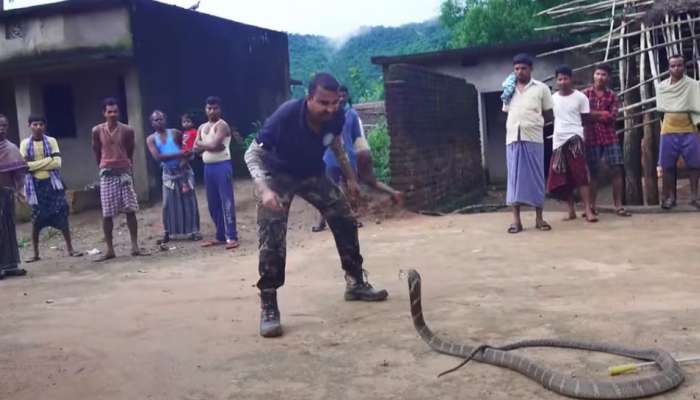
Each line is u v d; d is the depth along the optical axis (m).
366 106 20.47
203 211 11.89
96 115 15.01
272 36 18.55
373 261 6.92
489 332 4.16
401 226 9.44
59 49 13.95
